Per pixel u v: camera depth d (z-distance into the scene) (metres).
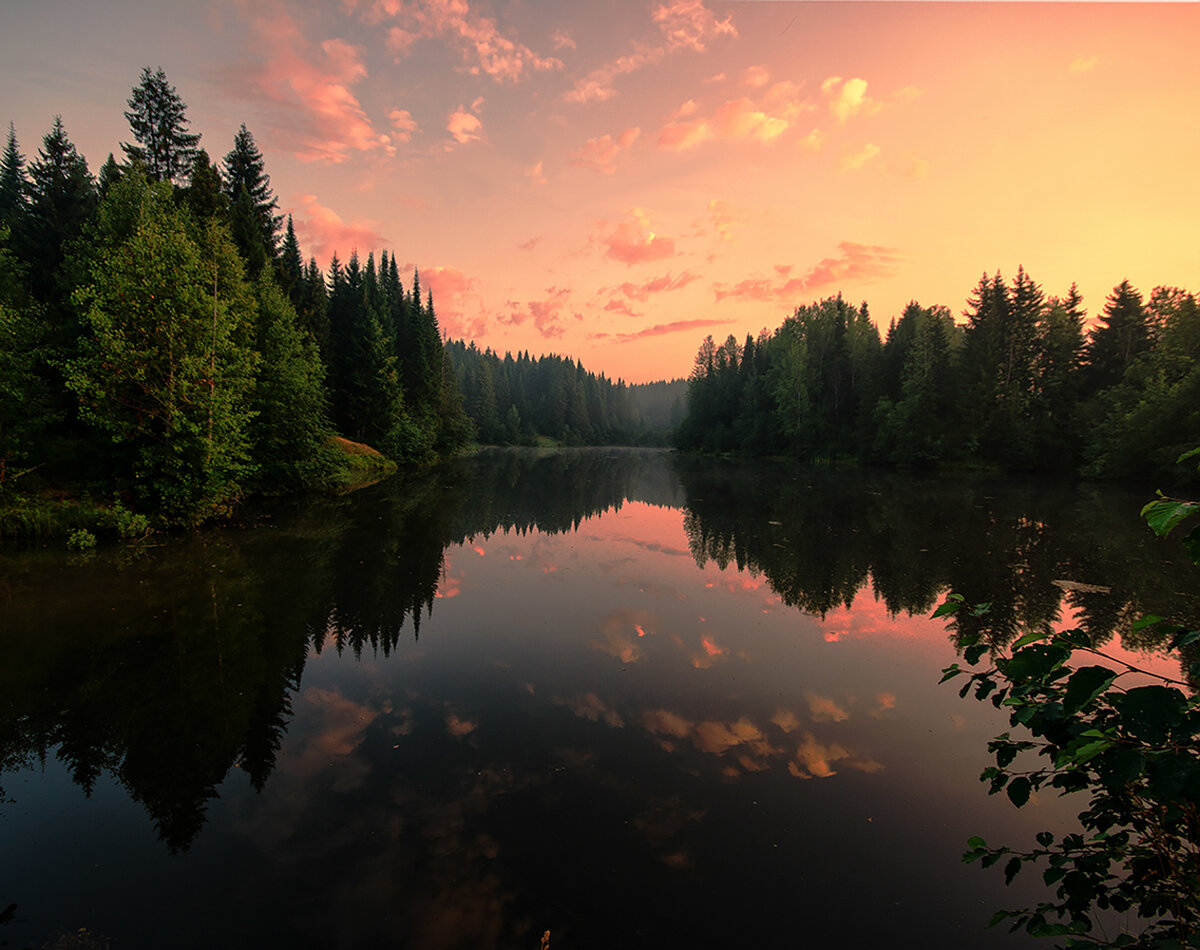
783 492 27.11
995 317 39.09
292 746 5.51
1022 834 4.33
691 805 4.63
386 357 38.22
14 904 3.64
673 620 9.22
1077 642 1.99
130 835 4.29
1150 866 2.05
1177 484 26.17
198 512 14.80
